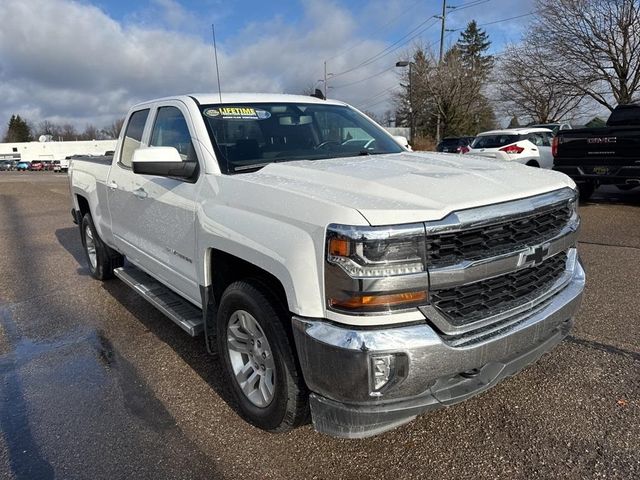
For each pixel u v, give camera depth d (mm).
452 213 2223
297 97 4152
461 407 3029
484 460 2574
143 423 3047
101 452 2779
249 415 2898
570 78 25031
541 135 14938
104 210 5062
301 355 2328
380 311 2127
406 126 55750
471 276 2252
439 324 2209
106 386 3518
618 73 23250
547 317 2600
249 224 2625
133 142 4457
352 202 2234
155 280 4559
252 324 2793
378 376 2141
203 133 3312
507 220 2377
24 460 2732
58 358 3998
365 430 2262
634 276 5258
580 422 2824
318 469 2586
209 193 3059
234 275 3053
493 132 15234
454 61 42281
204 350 4039
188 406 3219
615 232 7422
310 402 2379
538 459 2555
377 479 2492
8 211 13539
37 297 5582
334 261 2146
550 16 24391
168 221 3543
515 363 2549
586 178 9422
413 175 2629
